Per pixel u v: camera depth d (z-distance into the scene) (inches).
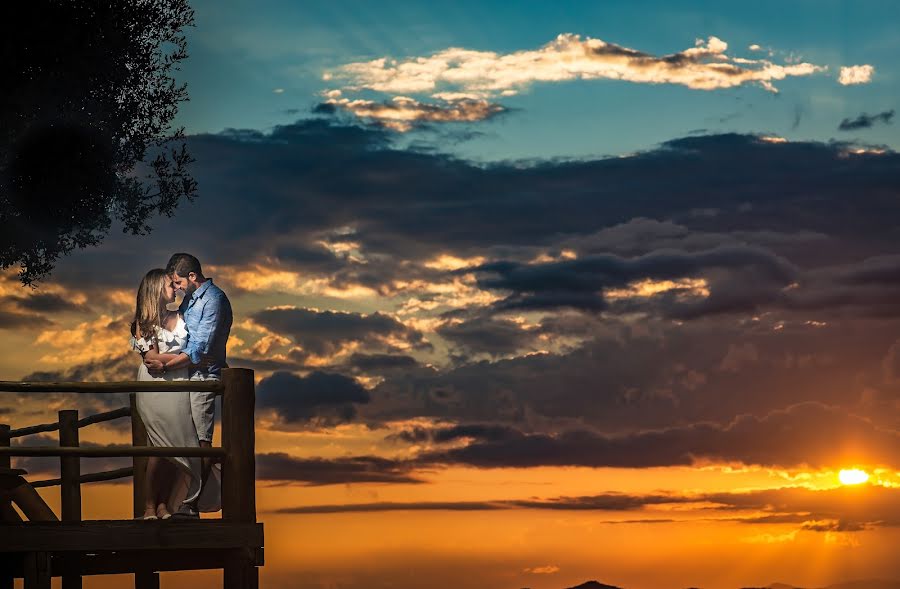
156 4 647.8
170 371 437.7
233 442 414.0
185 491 438.3
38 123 608.1
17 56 590.6
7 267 644.7
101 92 629.3
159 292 440.1
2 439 531.2
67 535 389.1
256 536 411.5
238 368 417.7
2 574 415.2
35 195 616.1
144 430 482.6
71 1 608.1
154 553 441.1
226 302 448.1
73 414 526.9
